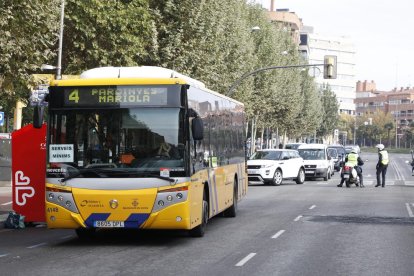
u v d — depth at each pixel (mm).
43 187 17750
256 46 65438
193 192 14156
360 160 38656
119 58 30938
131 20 30750
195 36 36844
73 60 31531
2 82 22000
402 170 66375
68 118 13883
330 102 150875
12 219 17625
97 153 13750
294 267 11664
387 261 12422
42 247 14172
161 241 15055
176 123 13805
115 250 13688
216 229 17453
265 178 38719
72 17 29188
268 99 66250
